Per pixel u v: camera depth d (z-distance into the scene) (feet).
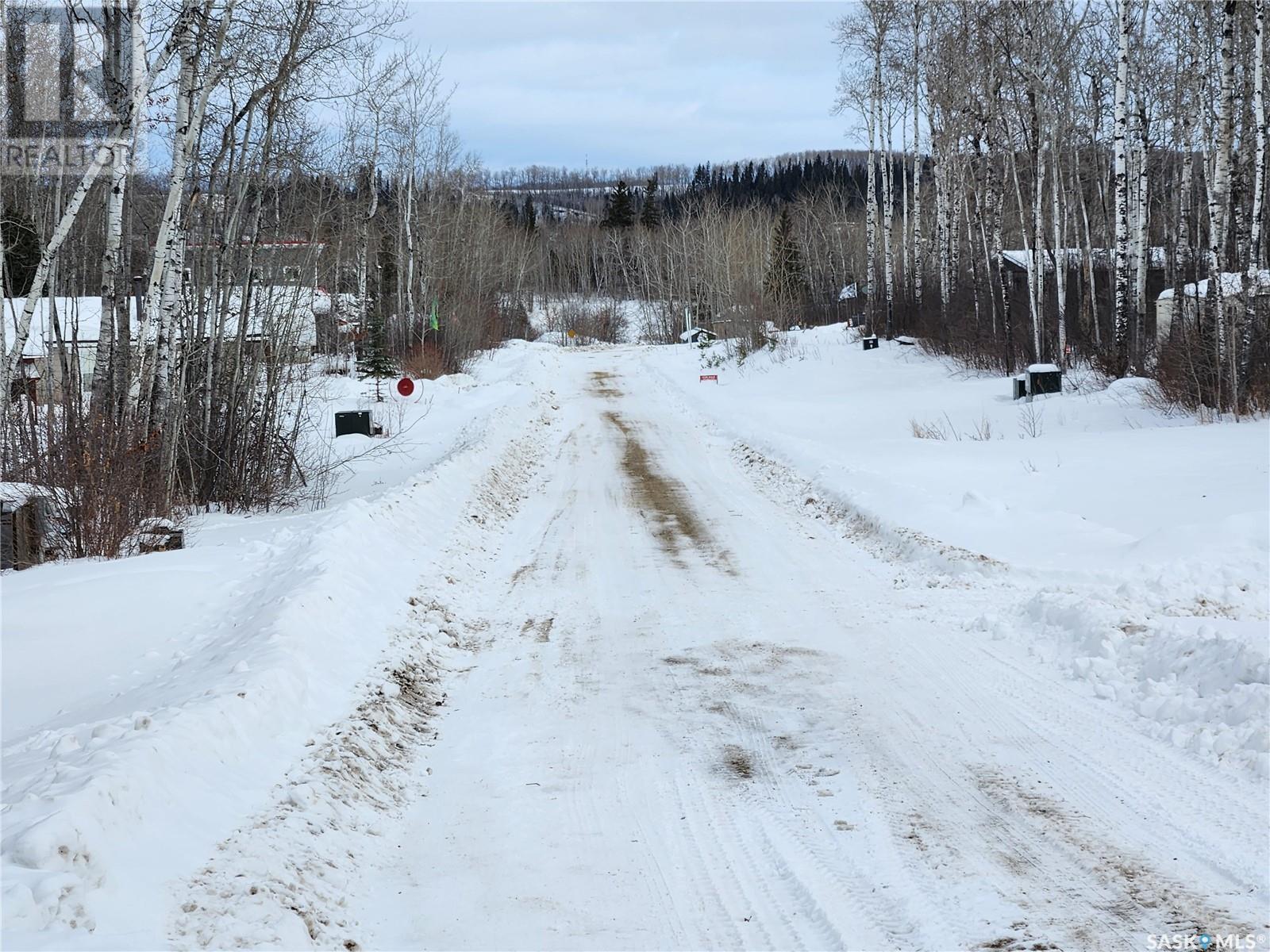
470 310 163.94
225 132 56.44
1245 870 15.60
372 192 127.24
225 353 58.23
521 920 15.20
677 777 20.51
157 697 21.20
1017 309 121.19
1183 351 69.62
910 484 49.44
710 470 65.72
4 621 28.99
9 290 52.39
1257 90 67.26
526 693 25.85
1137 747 20.92
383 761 21.08
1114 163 82.84
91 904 12.70
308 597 27.37
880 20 136.98
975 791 19.20
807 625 31.24
